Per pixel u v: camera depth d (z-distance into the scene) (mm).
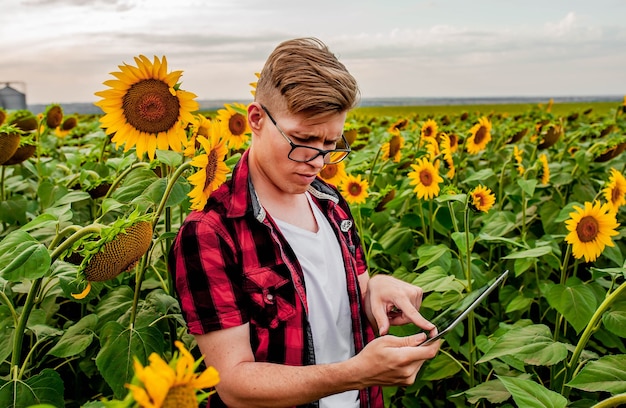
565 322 3178
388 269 4066
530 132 7871
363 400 1976
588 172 5090
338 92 1522
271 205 1809
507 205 4848
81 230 1806
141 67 2266
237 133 3455
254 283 1695
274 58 1575
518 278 3859
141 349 2117
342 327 1891
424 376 3010
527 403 1623
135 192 2297
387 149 4879
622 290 2236
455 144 5402
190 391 999
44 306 2791
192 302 1647
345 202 2092
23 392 1880
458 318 1639
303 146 1568
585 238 2961
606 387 1888
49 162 4141
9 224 3316
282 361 1736
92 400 2688
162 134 2381
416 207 4359
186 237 1670
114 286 2729
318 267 1837
